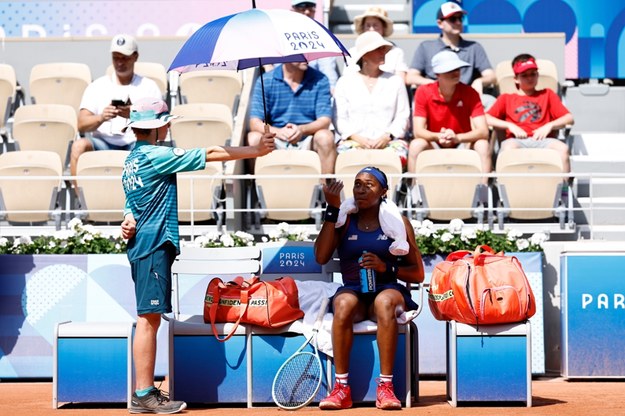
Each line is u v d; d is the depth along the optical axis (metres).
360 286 28.30
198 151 27.62
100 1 53.00
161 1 52.91
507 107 45.66
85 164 40.47
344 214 28.92
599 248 34.62
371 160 40.72
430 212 40.22
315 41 27.95
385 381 27.67
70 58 51.25
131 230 27.52
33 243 36.19
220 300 28.66
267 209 39.16
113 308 35.56
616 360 34.59
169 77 49.19
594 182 44.25
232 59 27.41
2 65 49.41
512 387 28.38
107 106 42.06
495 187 42.34
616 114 51.25
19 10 52.88
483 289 28.09
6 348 35.59
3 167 41.19
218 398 28.61
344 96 44.00
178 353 28.72
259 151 28.12
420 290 29.50
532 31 54.25
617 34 54.00
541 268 35.53
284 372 28.33
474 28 54.31
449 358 29.11
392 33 51.31
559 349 36.28
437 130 43.59
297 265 33.97
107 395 28.44
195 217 39.88
